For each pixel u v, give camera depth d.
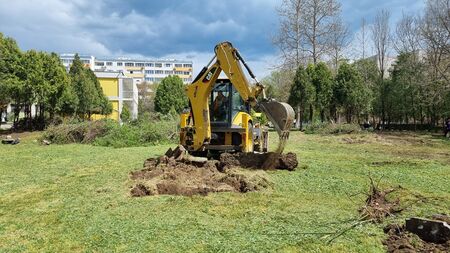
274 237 5.01
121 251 4.58
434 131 34.66
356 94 33.53
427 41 31.22
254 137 12.90
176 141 20.11
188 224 5.56
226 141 10.99
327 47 37.25
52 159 13.08
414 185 8.59
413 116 38.50
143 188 7.49
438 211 6.12
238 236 5.05
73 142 19.98
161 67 127.19
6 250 4.66
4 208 6.64
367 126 39.25
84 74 37.19
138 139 19.19
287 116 9.57
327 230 5.29
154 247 4.69
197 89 10.05
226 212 6.16
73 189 8.06
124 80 63.75
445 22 27.88
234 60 9.70
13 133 27.89
